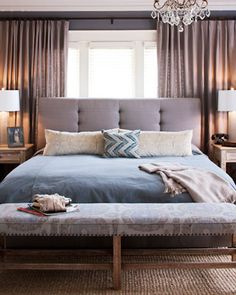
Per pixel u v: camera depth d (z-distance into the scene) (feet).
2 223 8.43
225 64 16.85
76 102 16.72
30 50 17.03
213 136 16.58
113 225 8.36
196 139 16.63
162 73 17.07
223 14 16.97
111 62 17.61
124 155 14.35
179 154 14.79
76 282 9.07
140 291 8.60
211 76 16.97
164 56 17.02
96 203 10.01
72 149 14.97
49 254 8.98
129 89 17.75
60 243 10.09
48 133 15.37
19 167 11.98
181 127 16.56
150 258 10.39
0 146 16.42
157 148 14.80
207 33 16.87
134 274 9.50
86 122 16.57
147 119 16.55
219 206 9.27
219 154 15.88
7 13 17.03
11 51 16.97
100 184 10.44
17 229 8.42
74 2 16.44
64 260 10.30
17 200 10.32
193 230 8.44
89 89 17.78
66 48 17.08
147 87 17.69
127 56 17.60
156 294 8.48
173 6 10.93
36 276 9.41
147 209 9.00
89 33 17.39
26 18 16.93
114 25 17.33
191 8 10.89
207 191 10.36
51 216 8.52
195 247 10.11
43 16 17.11
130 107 16.66
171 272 9.62
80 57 17.57
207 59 16.96
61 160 13.35
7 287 8.83
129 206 9.28
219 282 9.05
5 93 15.83
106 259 10.36
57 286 8.87
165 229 8.43
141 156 14.65
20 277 9.36
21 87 17.10
